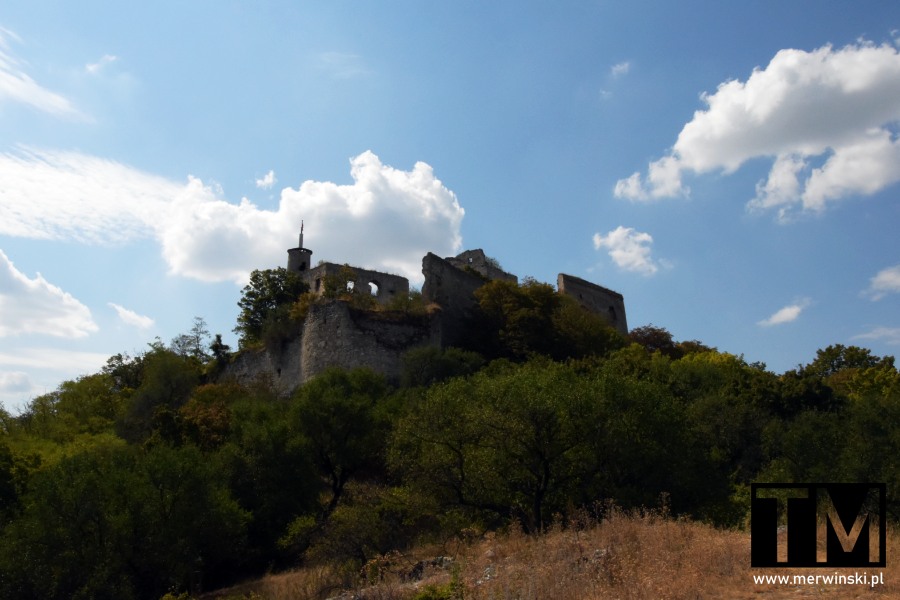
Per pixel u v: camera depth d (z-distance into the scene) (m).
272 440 33.94
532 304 58.03
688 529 16.03
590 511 21.62
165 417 37.44
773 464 32.09
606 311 78.25
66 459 30.53
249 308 61.94
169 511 27.92
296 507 32.47
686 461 24.61
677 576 12.47
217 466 32.09
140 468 29.27
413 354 49.25
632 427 24.03
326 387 40.41
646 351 62.81
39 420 53.69
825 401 44.03
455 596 13.34
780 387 45.06
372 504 26.55
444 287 58.16
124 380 64.31
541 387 24.05
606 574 13.19
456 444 23.91
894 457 27.56
